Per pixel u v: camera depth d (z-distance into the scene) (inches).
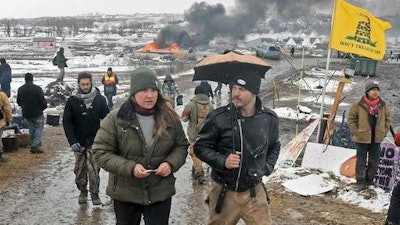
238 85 169.3
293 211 287.4
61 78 916.6
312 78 1283.2
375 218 277.0
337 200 310.7
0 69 783.7
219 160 168.9
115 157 167.2
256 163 171.9
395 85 1216.8
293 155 391.2
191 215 281.9
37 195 315.0
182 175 380.8
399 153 328.8
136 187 170.7
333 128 413.1
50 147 475.8
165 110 171.3
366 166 335.0
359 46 394.6
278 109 741.9
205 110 352.8
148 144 169.9
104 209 287.6
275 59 2059.5
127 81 1214.9
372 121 320.5
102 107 285.1
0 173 367.9
